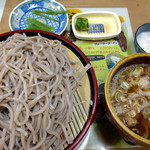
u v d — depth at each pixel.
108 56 0.27
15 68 0.19
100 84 0.25
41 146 0.17
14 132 0.17
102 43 0.29
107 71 0.26
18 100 0.17
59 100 0.20
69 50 0.24
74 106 0.20
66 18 0.31
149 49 0.27
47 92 0.18
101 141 0.21
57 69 0.21
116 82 0.19
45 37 0.25
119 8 0.33
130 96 0.18
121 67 0.18
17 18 0.31
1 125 0.17
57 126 0.19
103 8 0.33
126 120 0.17
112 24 0.31
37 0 0.33
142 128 0.16
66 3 0.34
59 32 0.30
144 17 0.32
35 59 0.21
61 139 0.19
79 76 0.22
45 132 0.18
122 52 0.28
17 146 0.17
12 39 0.22
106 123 0.22
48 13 0.32
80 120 0.19
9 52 0.19
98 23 0.31
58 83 0.20
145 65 0.19
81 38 0.29
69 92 0.20
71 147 0.18
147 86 0.18
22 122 0.17
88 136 0.21
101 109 0.23
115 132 0.21
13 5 0.33
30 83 0.18
